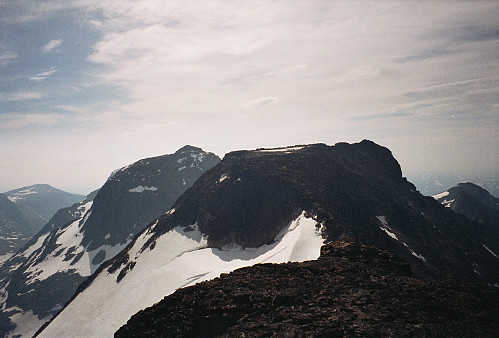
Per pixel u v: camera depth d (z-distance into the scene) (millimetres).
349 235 66750
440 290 27703
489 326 22219
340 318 24297
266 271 33938
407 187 139250
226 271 66125
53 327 76688
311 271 33500
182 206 108562
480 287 28188
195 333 25875
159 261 84312
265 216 84938
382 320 23641
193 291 30625
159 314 28125
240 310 26969
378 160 145125
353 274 32125
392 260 36656
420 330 22156
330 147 136375
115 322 66125
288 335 23031
